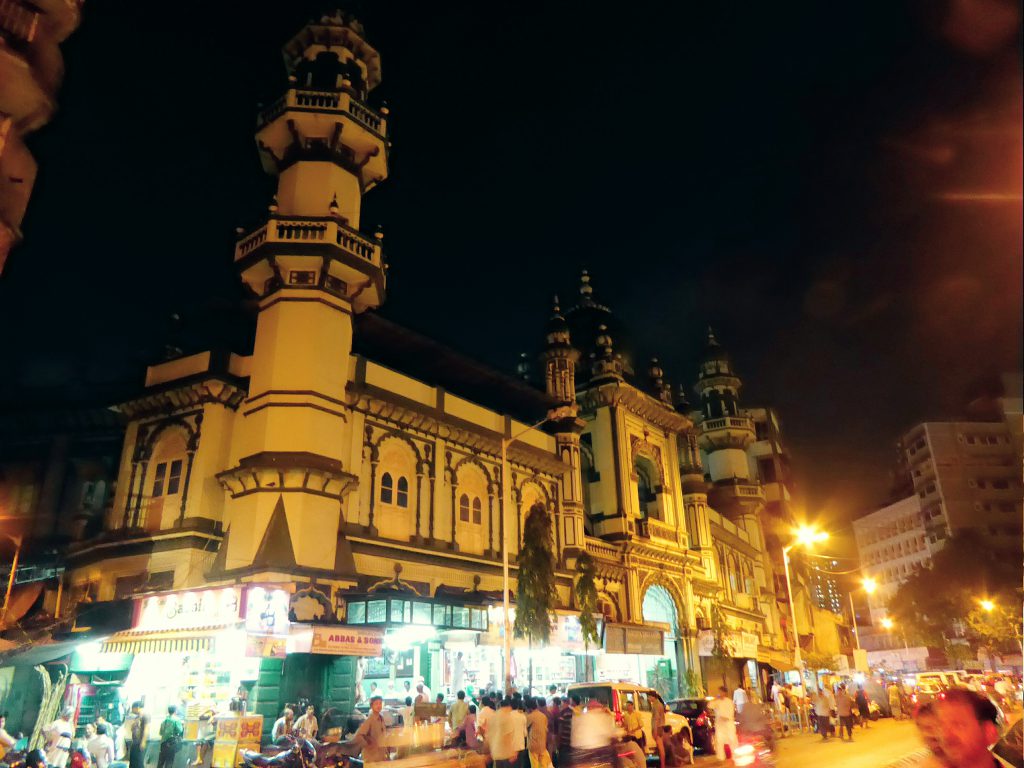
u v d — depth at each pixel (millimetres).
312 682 23250
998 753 3910
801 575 78250
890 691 35188
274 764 15633
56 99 6469
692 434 56156
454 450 33844
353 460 28531
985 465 89062
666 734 19375
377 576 27766
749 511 66750
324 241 28297
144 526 26984
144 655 23609
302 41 33469
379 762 13508
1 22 5953
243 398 28188
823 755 20453
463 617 27656
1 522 29781
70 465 30469
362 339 34250
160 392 28312
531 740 14211
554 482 39875
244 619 20328
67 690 22547
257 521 24859
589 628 33438
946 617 69625
